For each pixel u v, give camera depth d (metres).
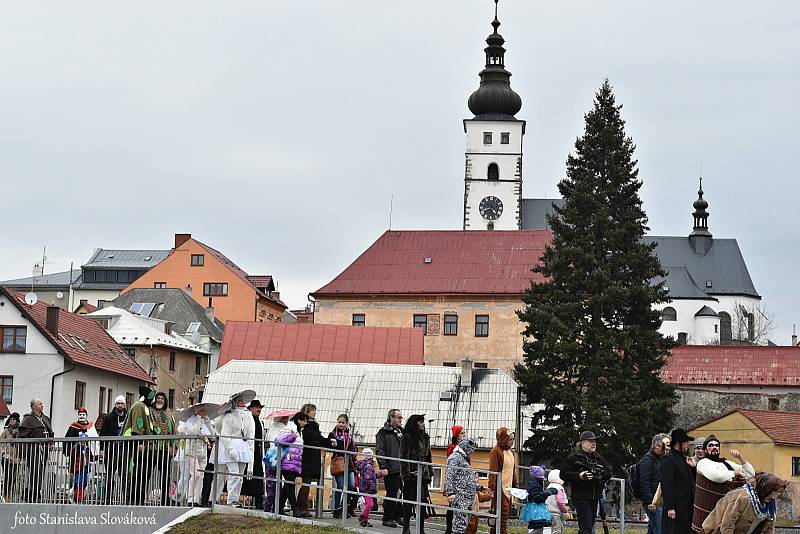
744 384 100.81
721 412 86.81
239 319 129.62
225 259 139.25
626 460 70.00
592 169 80.69
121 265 153.88
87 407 76.19
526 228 143.38
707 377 101.75
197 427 30.42
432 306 108.12
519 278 108.75
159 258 157.12
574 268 77.31
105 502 29.27
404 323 108.38
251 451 29.67
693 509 23.36
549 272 78.62
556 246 79.19
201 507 28.92
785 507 76.19
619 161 80.44
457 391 77.00
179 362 104.00
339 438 30.34
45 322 74.62
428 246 112.88
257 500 29.81
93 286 152.50
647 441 70.62
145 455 29.22
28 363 72.56
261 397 76.94
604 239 77.75
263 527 27.41
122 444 29.33
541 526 26.70
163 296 119.81
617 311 76.25
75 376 74.12
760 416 78.88
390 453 29.17
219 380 78.00
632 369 74.31
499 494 25.94
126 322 100.38
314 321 109.25
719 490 22.59
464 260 111.06
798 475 77.12
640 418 70.81
